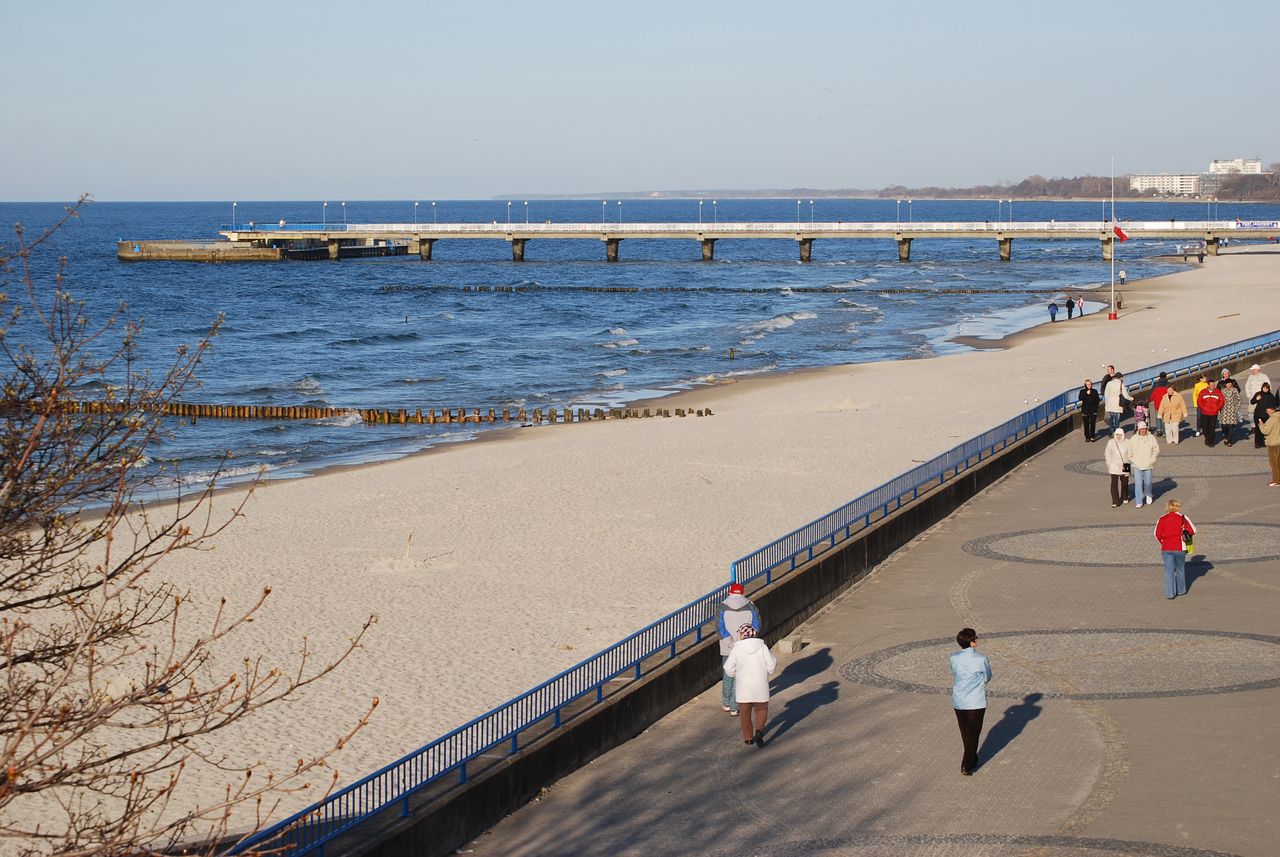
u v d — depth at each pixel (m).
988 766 18.59
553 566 33.41
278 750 21.83
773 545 26.72
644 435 54.16
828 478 43.56
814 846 16.45
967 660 18.27
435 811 16.50
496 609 29.77
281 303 129.88
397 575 32.78
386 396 73.38
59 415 10.59
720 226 181.62
